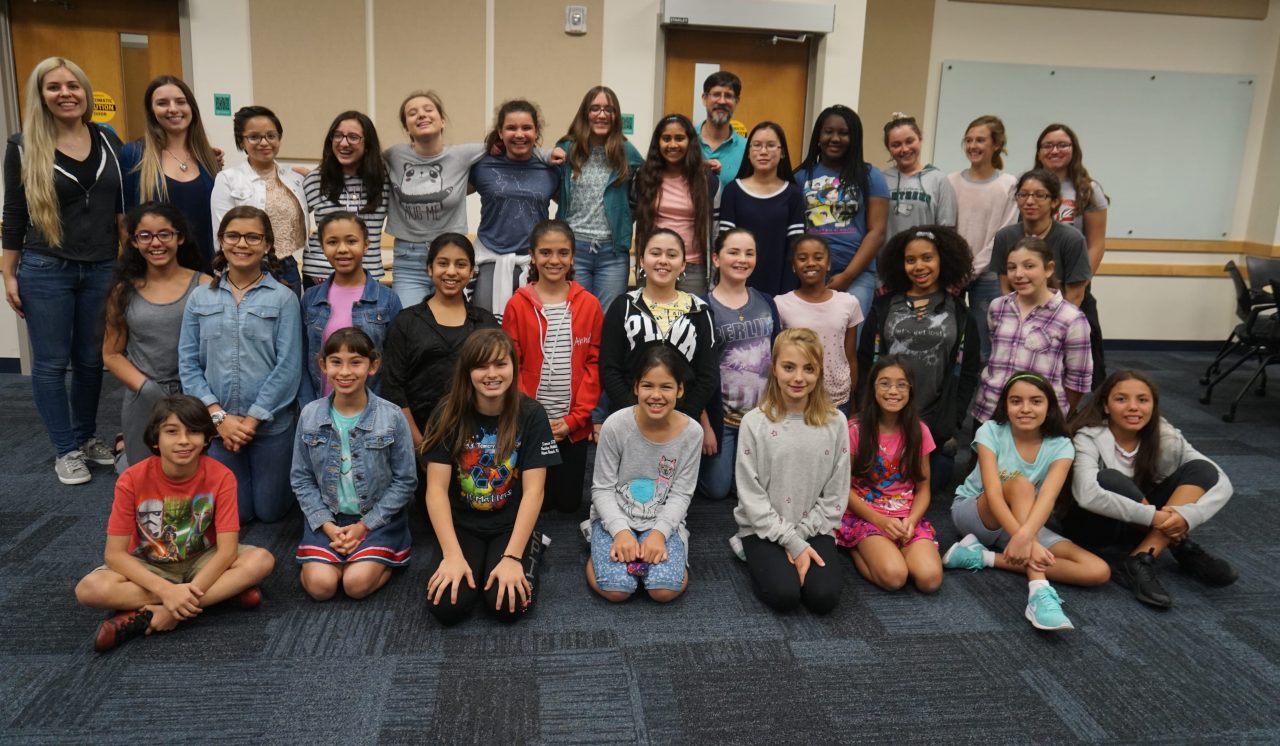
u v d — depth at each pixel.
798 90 4.49
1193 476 2.41
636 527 2.29
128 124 4.12
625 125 4.38
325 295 2.67
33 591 2.16
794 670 1.90
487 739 1.64
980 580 2.37
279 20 4.07
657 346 2.26
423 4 4.14
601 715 1.72
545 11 4.21
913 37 5.18
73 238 2.80
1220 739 1.70
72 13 3.98
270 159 2.96
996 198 3.55
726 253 2.76
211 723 1.67
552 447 2.24
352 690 1.78
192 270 2.70
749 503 2.26
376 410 2.25
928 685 1.85
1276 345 4.05
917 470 2.39
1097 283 5.61
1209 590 2.34
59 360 2.85
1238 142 5.53
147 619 1.94
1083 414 2.53
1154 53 5.38
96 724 1.66
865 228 3.33
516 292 2.68
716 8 4.15
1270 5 5.36
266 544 2.49
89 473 2.91
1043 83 5.33
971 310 3.67
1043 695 1.83
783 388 2.24
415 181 3.01
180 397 1.96
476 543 2.20
